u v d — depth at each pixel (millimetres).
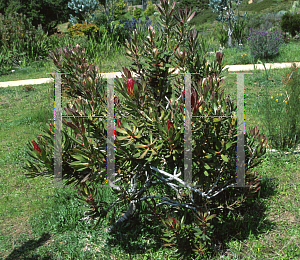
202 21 37438
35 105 9469
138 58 3152
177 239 3023
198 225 2932
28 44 16703
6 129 7625
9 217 4246
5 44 16406
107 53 15383
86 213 3035
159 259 3350
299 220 3770
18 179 5238
